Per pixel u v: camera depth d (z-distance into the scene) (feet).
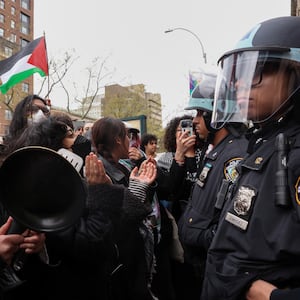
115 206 5.31
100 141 7.52
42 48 15.99
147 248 7.36
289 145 3.47
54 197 3.77
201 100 7.48
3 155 5.43
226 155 6.05
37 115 7.00
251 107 4.00
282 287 3.25
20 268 4.41
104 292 5.42
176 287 9.14
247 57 4.05
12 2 159.53
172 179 8.63
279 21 4.08
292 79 3.81
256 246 3.38
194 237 6.17
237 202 3.69
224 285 3.54
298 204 3.11
